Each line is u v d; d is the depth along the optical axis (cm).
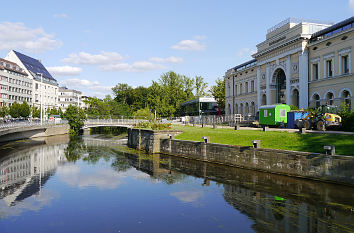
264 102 5228
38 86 10200
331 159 1631
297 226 1149
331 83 3622
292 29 4269
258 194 1577
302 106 4041
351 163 1534
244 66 6228
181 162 2739
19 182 2044
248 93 5884
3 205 1530
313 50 3962
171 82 10062
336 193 1475
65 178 2153
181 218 1297
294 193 1541
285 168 1908
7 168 2589
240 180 1891
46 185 1947
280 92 4831
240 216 1288
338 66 3516
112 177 2159
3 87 7888
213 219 1268
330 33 3703
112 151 3747
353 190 1495
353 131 2567
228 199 1530
